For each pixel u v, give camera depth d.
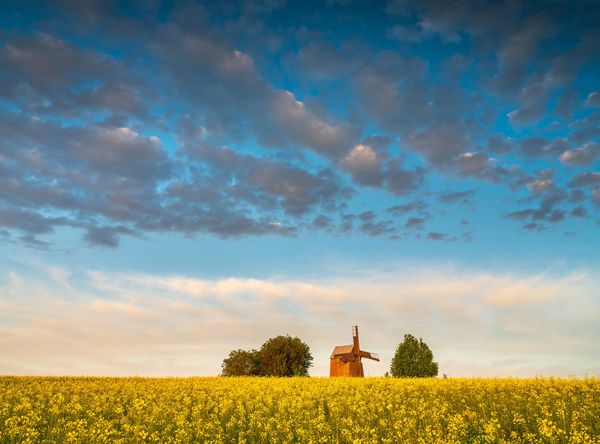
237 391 33.88
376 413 25.81
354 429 21.41
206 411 26.72
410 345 57.41
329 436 21.42
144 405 27.45
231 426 23.30
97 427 22.41
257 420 24.41
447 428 20.88
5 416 23.92
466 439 20.22
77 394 31.73
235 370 66.81
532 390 29.84
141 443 20.41
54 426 22.44
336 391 33.44
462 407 26.34
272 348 66.25
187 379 44.56
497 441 19.22
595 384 31.59
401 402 28.72
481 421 21.89
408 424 21.31
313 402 28.41
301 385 37.34
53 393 32.22
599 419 21.89
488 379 38.53
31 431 20.53
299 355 66.88
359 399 29.25
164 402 29.38
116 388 35.28
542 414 23.16
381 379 41.75
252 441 21.09
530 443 18.88
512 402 26.84
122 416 25.20
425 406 25.89
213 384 39.00
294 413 26.20
